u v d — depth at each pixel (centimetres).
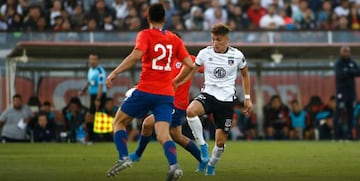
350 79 6550
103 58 7231
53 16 7900
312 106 7275
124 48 6931
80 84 7231
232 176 3130
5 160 4084
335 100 6775
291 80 7544
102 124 6134
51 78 7206
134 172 3294
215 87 3300
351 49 7238
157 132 2753
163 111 2777
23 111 6575
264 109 7200
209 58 3303
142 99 2781
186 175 3173
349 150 5122
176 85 2970
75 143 6238
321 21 8475
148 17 2833
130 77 7231
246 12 8294
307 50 7269
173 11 8100
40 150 5088
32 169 3466
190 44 6975
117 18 8056
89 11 8050
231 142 6481
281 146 5691
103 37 6931
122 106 2823
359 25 8406
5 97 6981
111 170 2775
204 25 8056
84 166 3659
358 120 7144
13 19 7800
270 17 8094
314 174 3234
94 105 5931
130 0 8150
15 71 7031
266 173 3284
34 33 6912
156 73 2786
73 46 6806
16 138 6544
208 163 3219
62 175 3133
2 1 8038
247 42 7081
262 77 7512
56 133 6669
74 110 6644
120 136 2808
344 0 8688
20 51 6919
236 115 7175
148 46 2770
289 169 3509
